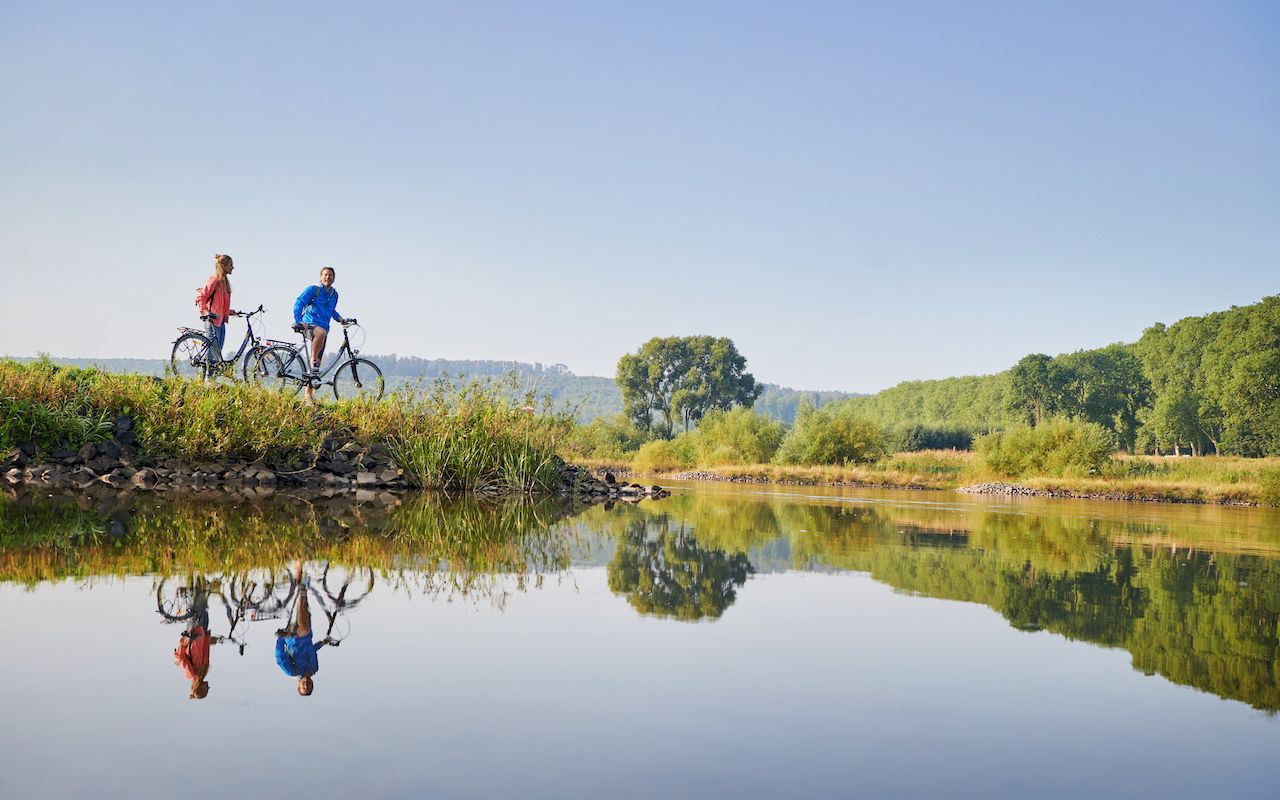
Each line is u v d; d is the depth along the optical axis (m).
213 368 11.79
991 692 2.99
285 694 2.72
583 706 2.69
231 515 7.53
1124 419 80.88
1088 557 6.97
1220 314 74.50
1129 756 2.40
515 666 3.12
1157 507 18.06
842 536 8.02
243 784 2.02
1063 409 79.06
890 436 43.25
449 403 12.72
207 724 2.44
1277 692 3.05
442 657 3.21
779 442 40.12
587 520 8.88
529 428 13.23
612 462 41.09
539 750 2.30
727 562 5.95
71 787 1.99
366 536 6.60
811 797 2.05
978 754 2.39
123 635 3.39
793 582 5.17
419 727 2.46
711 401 80.25
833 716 2.68
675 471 35.44
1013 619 4.23
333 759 2.20
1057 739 2.53
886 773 2.22
